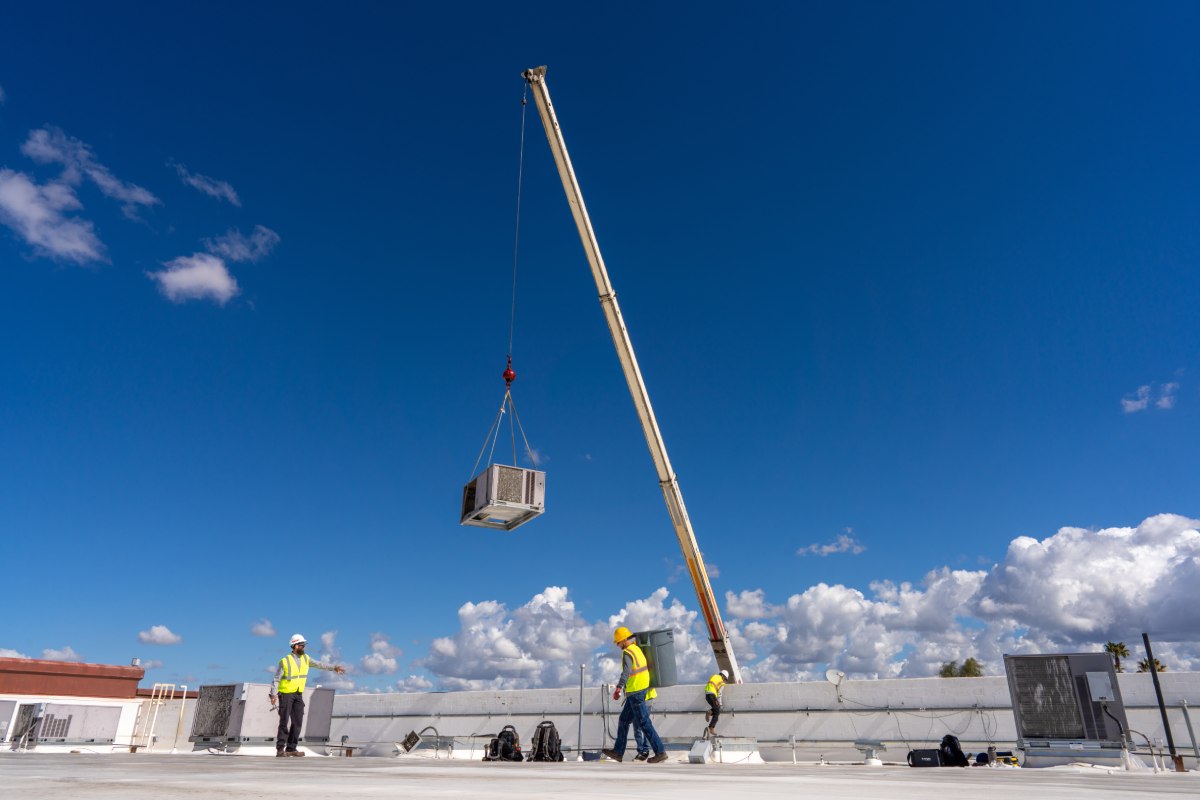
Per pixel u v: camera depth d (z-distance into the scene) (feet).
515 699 82.69
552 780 18.70
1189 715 61.36
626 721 41.78
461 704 84.69
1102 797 12.80
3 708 56.85
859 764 58.39
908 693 69.56
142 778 15.51
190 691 79.41
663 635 80.18
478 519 47.47
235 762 31.24
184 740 68.49
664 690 78.43
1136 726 62.44
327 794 12.09
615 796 12.31
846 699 71.36
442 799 11.37
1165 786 18.61
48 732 57.82
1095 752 41.86
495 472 45.34
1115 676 42.80
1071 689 43.39
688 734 75.56
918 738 67.82
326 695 54.24
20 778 14.79
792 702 73.20
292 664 43.24
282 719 42.27
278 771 21.85
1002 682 66.74
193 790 12.39
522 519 47.19
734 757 49.85
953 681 68.44
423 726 84.99
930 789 15.29
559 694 81.05
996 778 24.06
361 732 87.15
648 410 83.61
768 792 13.83
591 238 83.56
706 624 82.33
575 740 78.13
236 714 50.16
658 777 21.29
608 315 83.71
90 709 60.34
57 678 77.36
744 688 75.56
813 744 70.03
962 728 66.59
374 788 14.30
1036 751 43.19
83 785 12.96
